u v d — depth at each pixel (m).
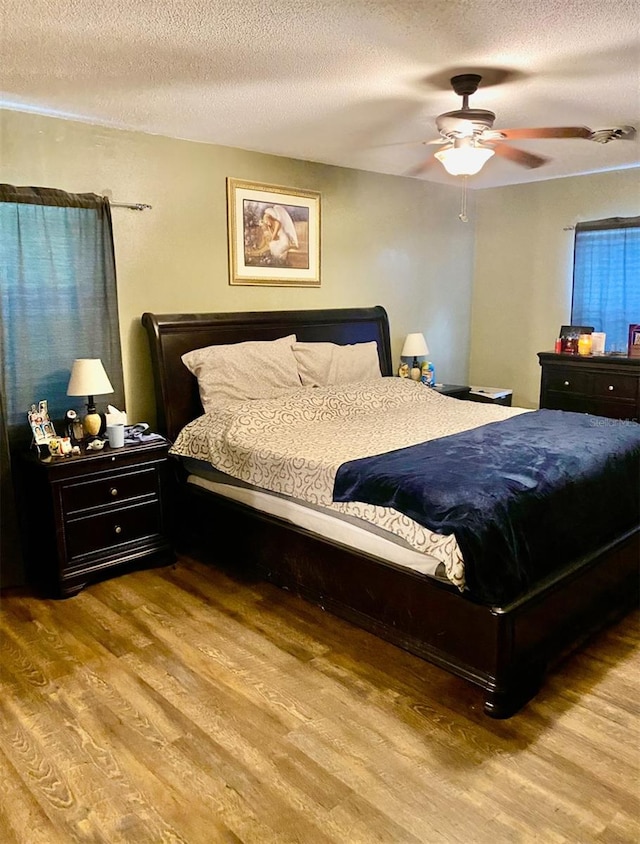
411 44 2.43
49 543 3.11
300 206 4.49
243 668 2.52
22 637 2.77
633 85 2.92
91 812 1.81
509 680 2.19
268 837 1.72
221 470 3.27
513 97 3.10
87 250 3.42
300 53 2.51
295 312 4.40
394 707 2.27
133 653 2.64
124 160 3.57
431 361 5.77
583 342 5.03
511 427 3.37
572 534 2.55
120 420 3.35
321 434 3.32
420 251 5.48
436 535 2.24
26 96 3.00
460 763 1.98
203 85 2.87
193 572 3.44
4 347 3.18
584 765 1.97
